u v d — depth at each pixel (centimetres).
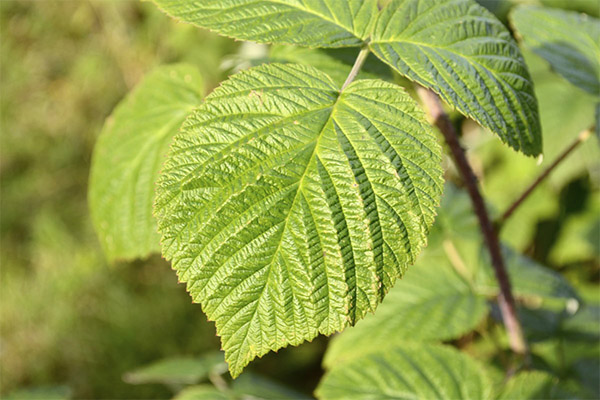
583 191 119
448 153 59
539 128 54
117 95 220
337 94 51
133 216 63
